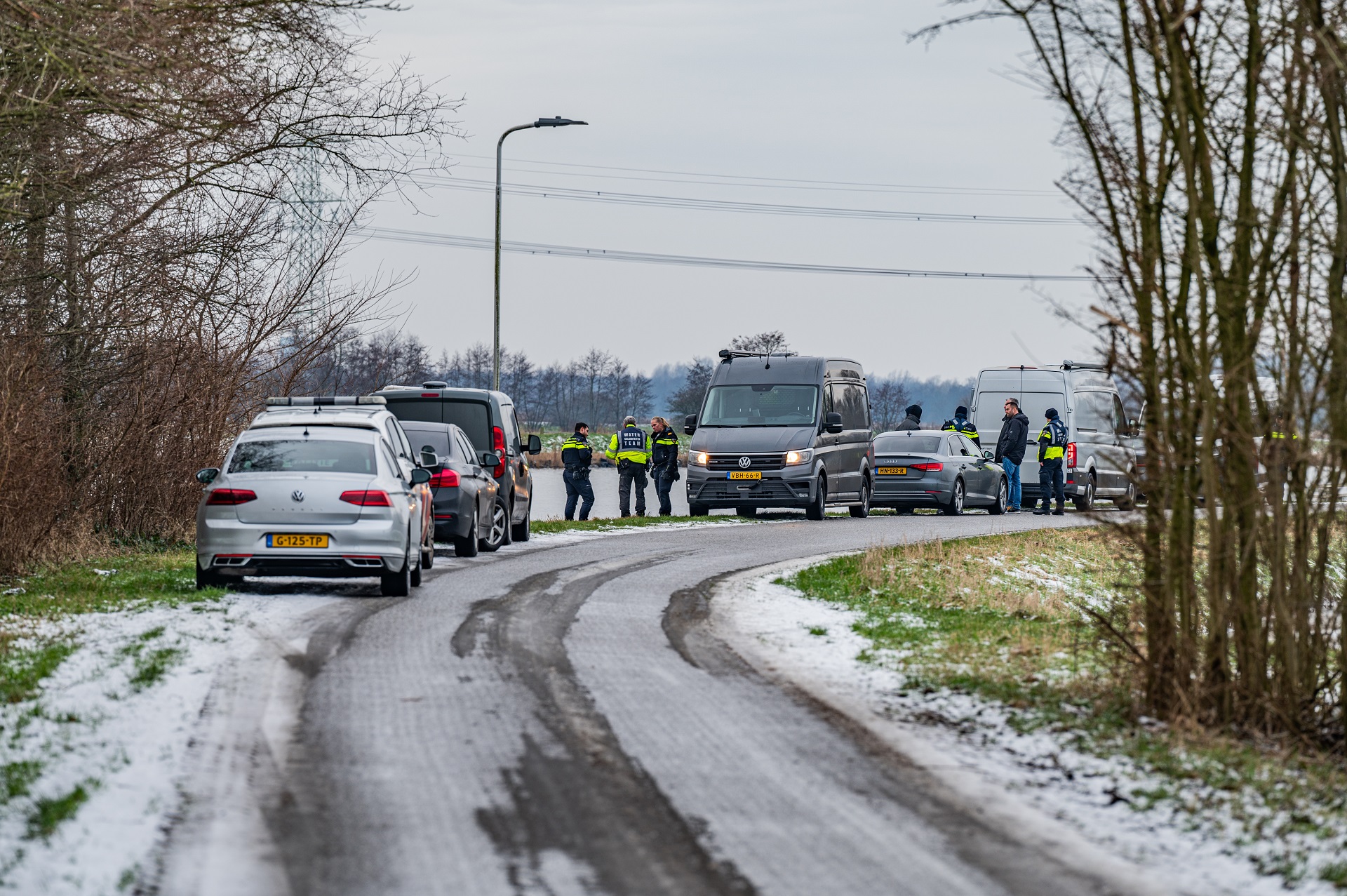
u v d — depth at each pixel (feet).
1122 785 71.10
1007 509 332.39
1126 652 93.15
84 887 52.34
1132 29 84.43
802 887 54.54
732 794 68.23
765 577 170.60
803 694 94.84
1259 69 80.74
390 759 73.67
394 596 143.02
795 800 67.46
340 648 108.47
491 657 106.42
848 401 306.14
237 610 127.85
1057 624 131.95
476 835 60.49
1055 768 75.05
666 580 165.78
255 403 229.25
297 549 137.80
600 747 77.46
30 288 188.75
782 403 291.58
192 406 215.51
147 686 89.86
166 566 169.99
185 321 214.28
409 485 149.69
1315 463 81.66
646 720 84.99
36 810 62.08
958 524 275.18
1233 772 73.82
